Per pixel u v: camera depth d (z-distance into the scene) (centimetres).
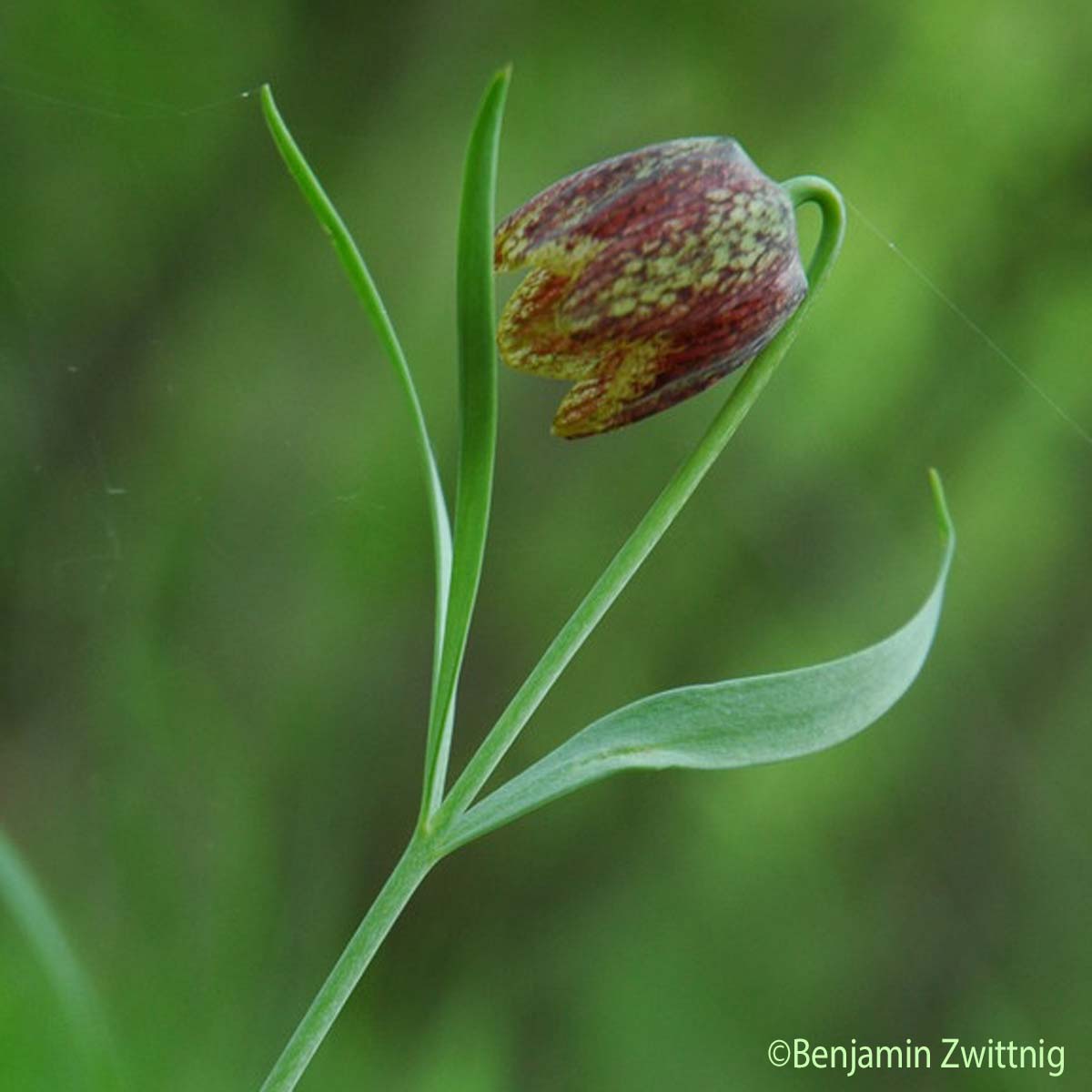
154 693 113
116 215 110
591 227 60
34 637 113
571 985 117
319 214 58
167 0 103
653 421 120
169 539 116
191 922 107
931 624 60
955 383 120
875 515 123
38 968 76
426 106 110
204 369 115
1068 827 127
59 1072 75
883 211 115
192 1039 100
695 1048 116
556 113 112
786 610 123
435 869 118
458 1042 107
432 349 117
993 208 115
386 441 117
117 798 111
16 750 111
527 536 119
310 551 117
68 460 114
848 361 119
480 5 108
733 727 59
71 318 112
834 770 127
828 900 125
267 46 107
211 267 113
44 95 104
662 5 108
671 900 121
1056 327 117
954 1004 124
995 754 128
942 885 127
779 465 122
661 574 122
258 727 116
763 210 60
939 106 112
